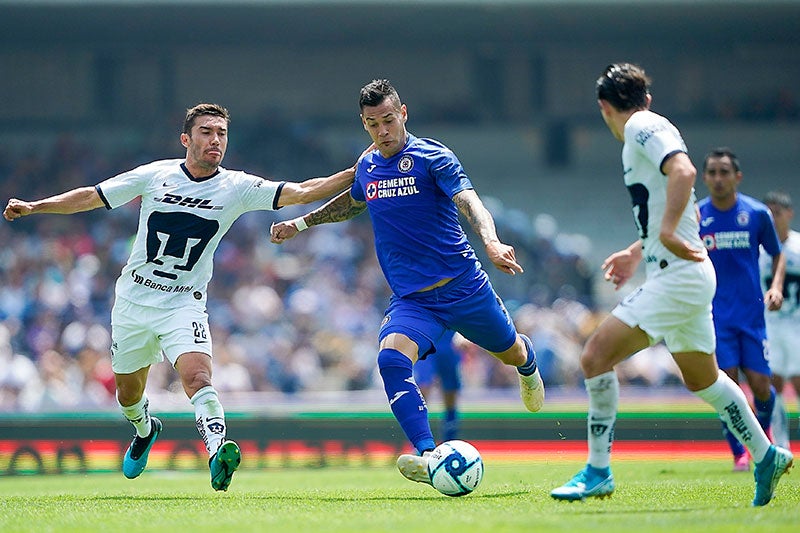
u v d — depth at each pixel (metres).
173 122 110.69
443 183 25.17
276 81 119.44
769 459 22.25
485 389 69.25
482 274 26.08
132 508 23.56
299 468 47.44
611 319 22.25
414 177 25.47
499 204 111.56
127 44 115.19
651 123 21.70
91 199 26.14
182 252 26.44
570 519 19.88
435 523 19.53
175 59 118.69
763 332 35.59
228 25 108.56
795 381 43.28
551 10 104.25
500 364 69.94
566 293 84.62
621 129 22.77
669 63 120.50
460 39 115.06
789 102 117.50
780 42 117.06
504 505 22.70
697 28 110.81
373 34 113.00
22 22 106.44
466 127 116.50
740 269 35.47
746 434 22.42
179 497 26.91
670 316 21.89
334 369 73.69
